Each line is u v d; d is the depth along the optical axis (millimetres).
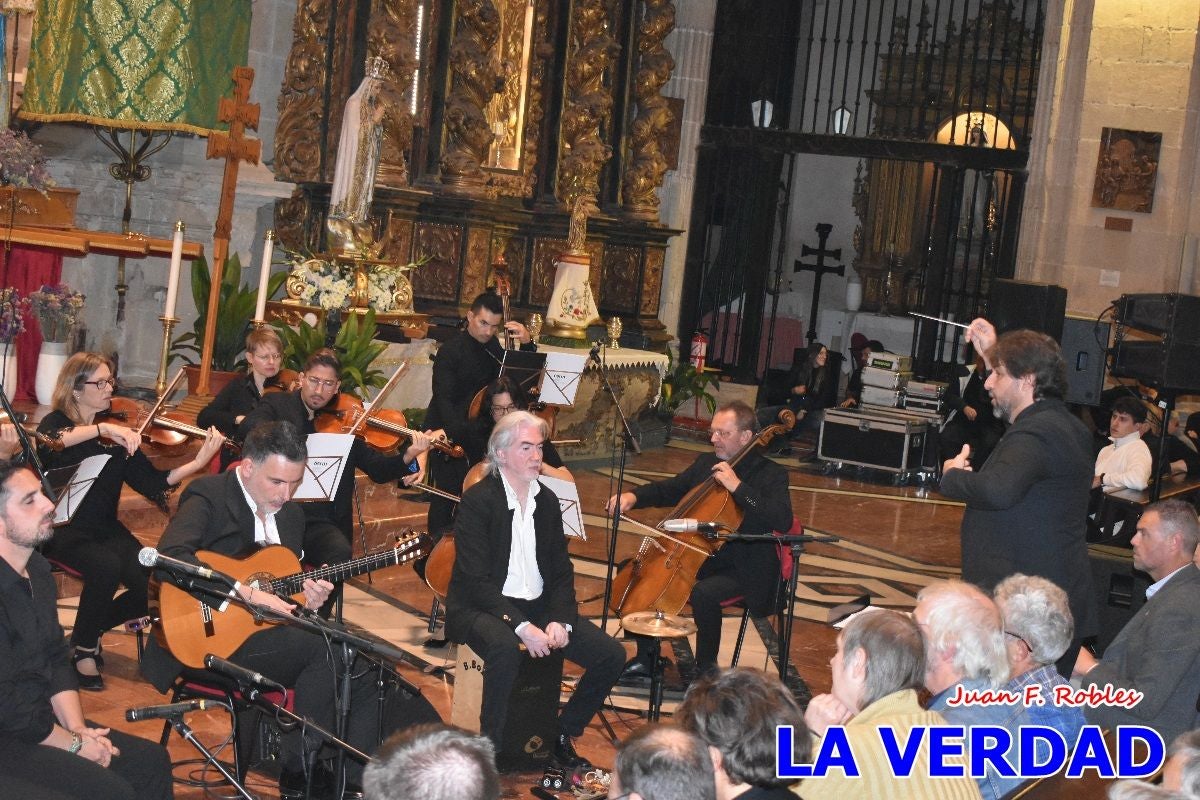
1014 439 5441
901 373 15242
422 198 13383
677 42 16500
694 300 16984
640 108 16141
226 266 10414
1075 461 5453
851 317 20859
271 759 5574
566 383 8422
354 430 7551
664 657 7395
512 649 5605
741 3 17797
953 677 4227
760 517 6855
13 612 4250
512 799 5512
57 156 11141
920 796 3555
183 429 7039
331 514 7059
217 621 5199
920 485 14461
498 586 5832
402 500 9797
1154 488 8430
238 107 9297
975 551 5582
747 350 17078
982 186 20109
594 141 15344
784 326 20953
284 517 5824
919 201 20656
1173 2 15352
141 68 10234
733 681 3412
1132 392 11992
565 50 15094
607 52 15336
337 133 12641
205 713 6086
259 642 5203
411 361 11531
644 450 14852
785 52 18438
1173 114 15422
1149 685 4891
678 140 16594
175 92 10375
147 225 11398
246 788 5121
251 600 4812
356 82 12695
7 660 4188
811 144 16469
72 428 6465
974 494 5391
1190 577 5289
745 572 6961
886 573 10375
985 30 20219
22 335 9898
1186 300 8500
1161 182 15539
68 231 9336
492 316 8320
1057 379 5535
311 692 5234
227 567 5320
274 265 12406
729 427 7062
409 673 6863
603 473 13406
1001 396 5609
